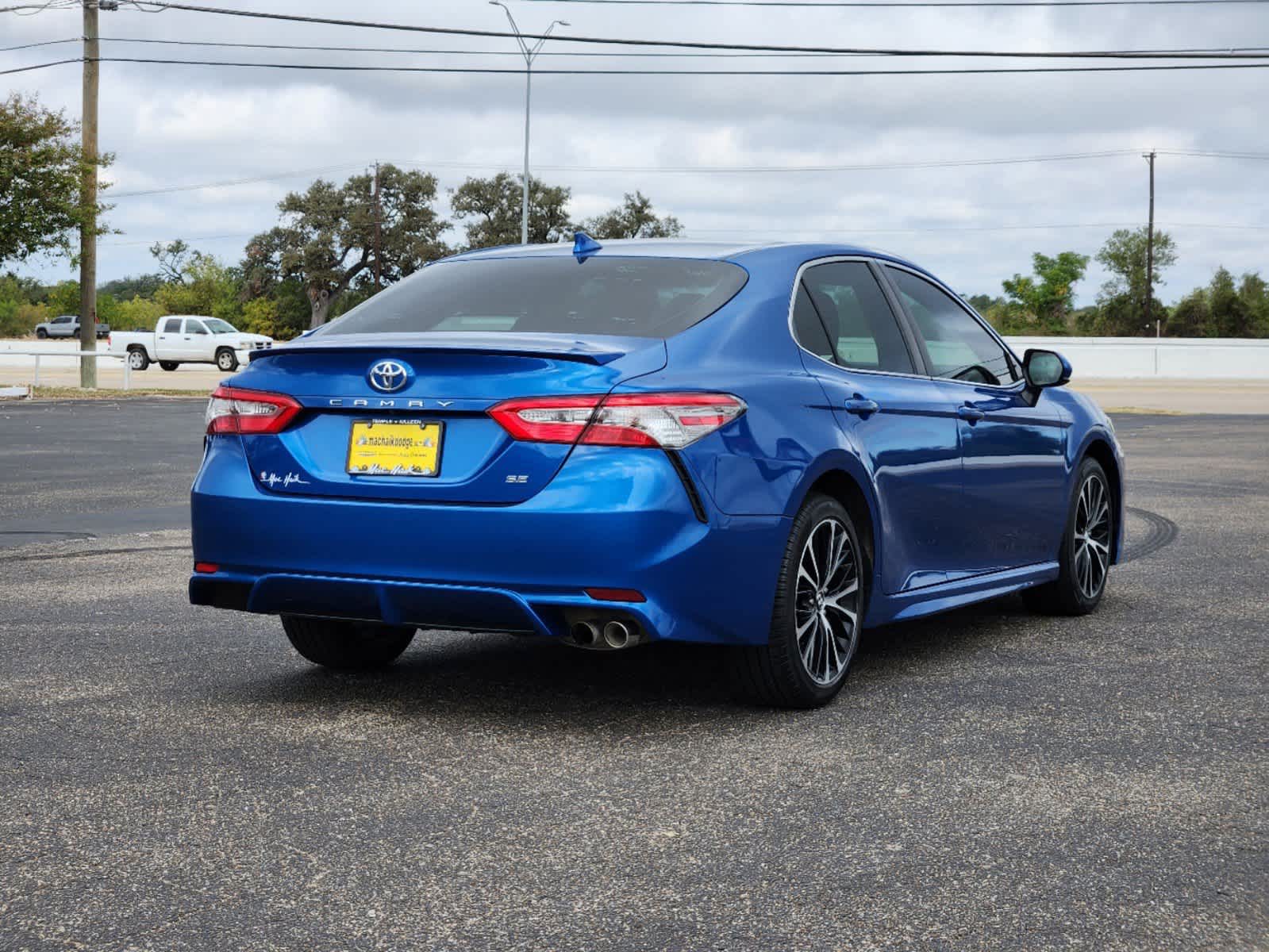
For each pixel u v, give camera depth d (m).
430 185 97.56
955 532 5.39
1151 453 16.70
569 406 4.01
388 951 2.68
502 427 4.05
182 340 45.09
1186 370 57.66
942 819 3.48
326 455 4.30
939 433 5.23
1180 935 2.78
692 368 4.21
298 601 4.34
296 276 99.81
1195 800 3.65
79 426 19.64
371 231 95.62
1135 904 2.94
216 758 3.98
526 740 4.20
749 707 4.62
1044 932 2.79
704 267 4.72
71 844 3.26
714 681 4.99
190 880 3.04
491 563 4.03
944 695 4.83
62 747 4.07
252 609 4.46
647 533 3.96
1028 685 5.00
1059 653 5.58
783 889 3.01
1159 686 4.97
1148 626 6.18
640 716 4.50
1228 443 18.55
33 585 6.91
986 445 5.56
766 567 4.29
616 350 4.14
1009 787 3.75
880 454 4.86
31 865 3.13
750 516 4.21
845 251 5.25
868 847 3.28
